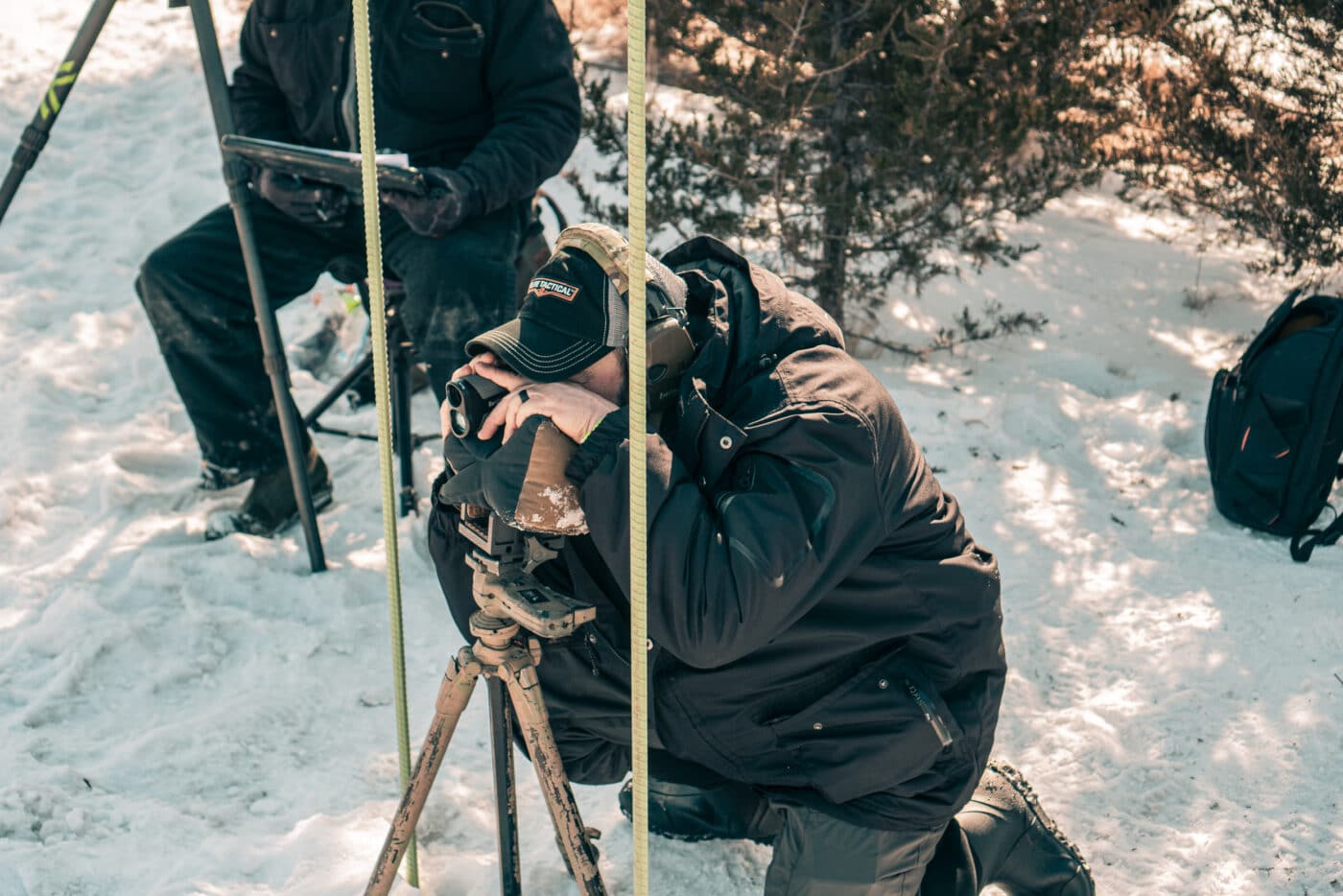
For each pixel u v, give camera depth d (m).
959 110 4.79
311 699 3.06
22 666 3.14
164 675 3.12
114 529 3.80
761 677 1.98
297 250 3.63
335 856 2.46
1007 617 3.44
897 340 5.77
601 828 2.62
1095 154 5.30
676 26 4.98
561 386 1.78
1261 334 3.88
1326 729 2.92
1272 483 3.76
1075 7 5.00
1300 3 5.19
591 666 2.12
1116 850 2.60
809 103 4.71
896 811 2.00
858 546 1.79
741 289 1.95
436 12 3.38
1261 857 2.56
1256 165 5.47
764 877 2.49
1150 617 3.42
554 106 3.52
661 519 1.73
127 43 8.59
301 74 3.48
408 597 3.55
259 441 3.73
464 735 2.95
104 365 4.91
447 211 3.30
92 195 6.73
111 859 2.49
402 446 3.89
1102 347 5.88
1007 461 4.39
